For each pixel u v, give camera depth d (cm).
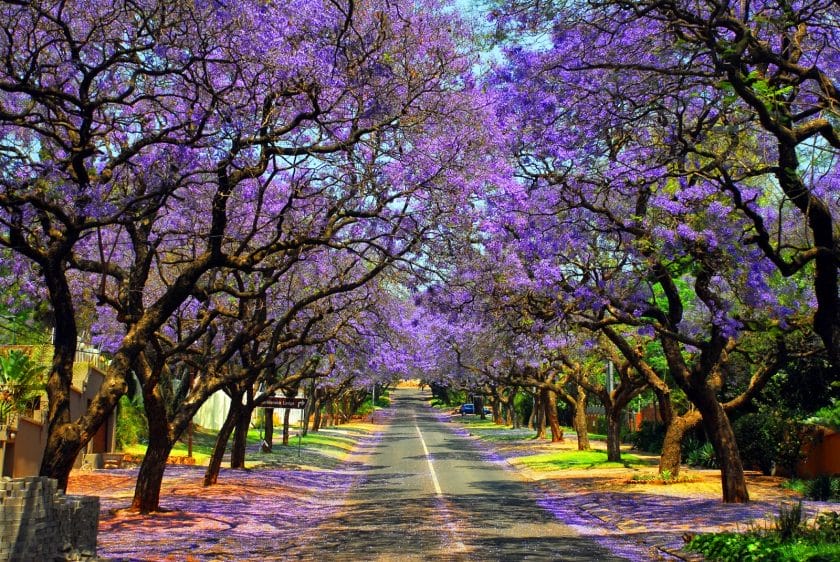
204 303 1636
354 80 1360
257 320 1830
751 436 2661
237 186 1633
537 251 1800
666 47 1206
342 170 1514
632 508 1836
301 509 1941
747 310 1712
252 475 2702
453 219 1606
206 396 1775
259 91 1316
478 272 1864
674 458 2378
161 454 1703
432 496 2202
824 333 1177
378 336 2666
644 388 3234
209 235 1344
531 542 1366
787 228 1834
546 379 4419
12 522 775
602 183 1581
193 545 1325
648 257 1670
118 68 1343
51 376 1206
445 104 1486
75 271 1955
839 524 1215
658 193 1700
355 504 2050
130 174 1524
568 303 1884
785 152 1155
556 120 1453
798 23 1134
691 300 2328
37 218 1240
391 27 1414
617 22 1243
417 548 1290
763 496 1972
